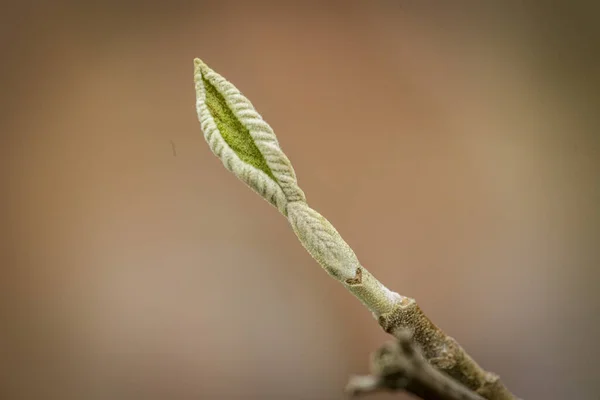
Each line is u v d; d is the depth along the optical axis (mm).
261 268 564
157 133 577
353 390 185
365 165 576
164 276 565
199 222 570
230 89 210
